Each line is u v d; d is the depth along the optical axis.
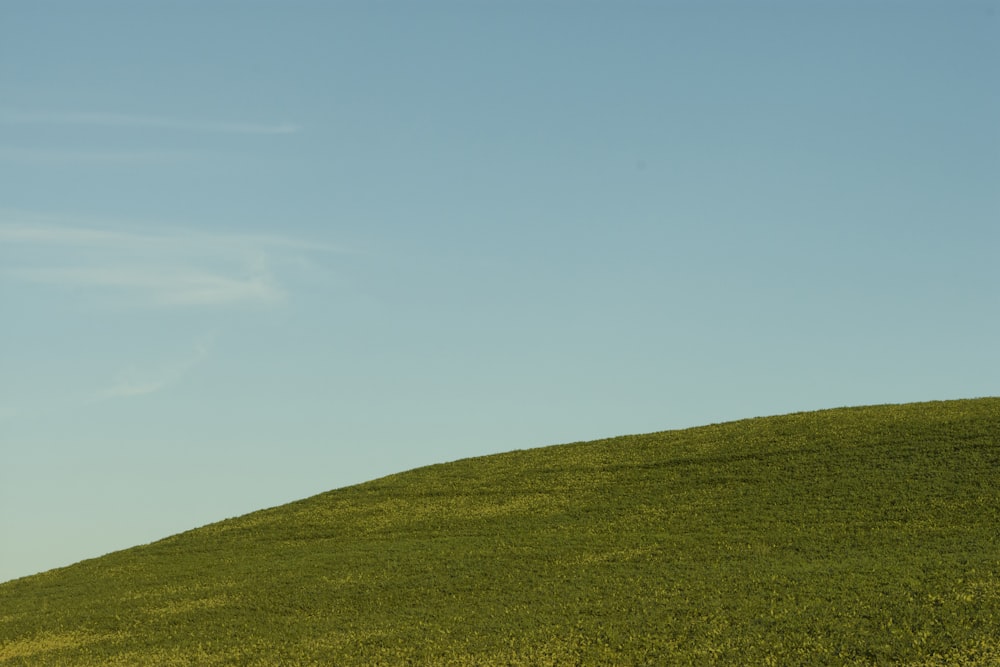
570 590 49.91
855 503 61.59
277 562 64.44
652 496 70.56
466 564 58.03
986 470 63.66
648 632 41.78
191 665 44.19
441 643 43.34
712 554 54.59
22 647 50.94
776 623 40.94
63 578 68.25
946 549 50.09
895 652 36.56
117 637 50.84
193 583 61.12
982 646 36.09
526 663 39.78
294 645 45.62
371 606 51.38
